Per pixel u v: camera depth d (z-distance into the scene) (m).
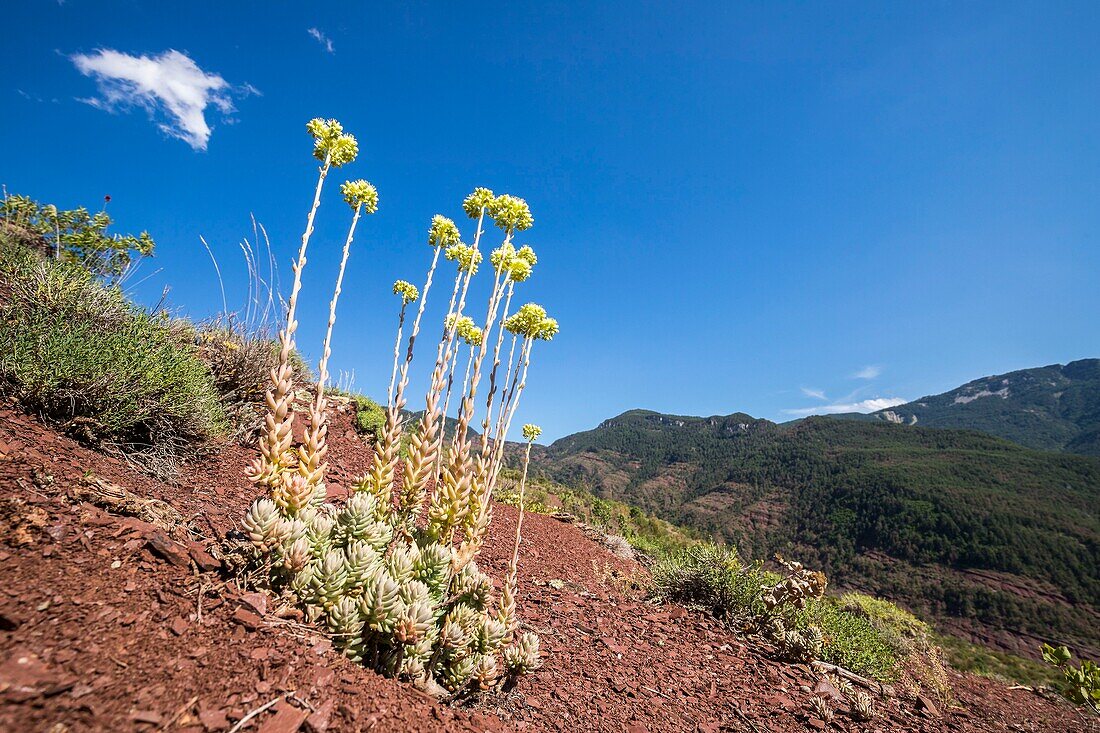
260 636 2.30
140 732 1.61
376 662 2.68
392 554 2.85
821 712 4.70
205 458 5.27
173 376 4.89
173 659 1.98
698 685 4.66
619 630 5.54
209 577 2.54
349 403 10.24
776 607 7.09
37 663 1.70
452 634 2.83
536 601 5.59
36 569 2.13
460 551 3.12
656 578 8.14
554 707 3.35
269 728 1.84
